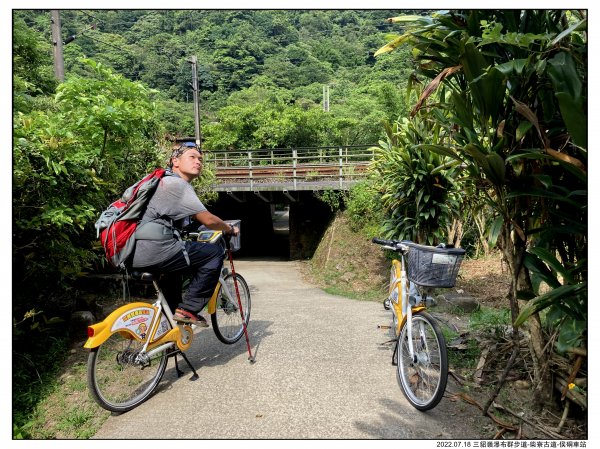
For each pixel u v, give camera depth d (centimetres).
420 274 283
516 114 263
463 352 357
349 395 291
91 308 444
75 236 421
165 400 290
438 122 319
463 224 734
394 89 2242
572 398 259
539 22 258
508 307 529
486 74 243
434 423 259
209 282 320
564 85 218
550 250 282
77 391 312
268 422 260
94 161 400
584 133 217
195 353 368
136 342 297
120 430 259
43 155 320
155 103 460
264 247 1861
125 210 286
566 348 216
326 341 394
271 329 432
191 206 295
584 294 232
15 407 294
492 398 268
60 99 430
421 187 608
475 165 287
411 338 287
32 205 329
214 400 288
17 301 375
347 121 2253
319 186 1227
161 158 577
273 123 2184
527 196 268
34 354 363
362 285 837
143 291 527
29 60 795
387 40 337
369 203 970
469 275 718
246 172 1470
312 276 1013
